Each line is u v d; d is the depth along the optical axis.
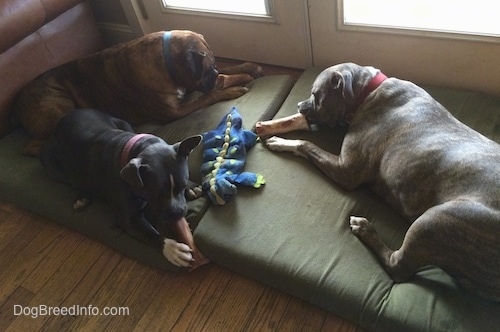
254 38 2.39
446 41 1.90
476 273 1.25
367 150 1.62
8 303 1.77
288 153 1.87
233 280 1.68
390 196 1.58
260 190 1.75
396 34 1.98
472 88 2.01
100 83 2.16
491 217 1.20
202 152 1.93
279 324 1.54
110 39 2.85
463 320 1.29
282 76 2.24
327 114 1.78
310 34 2.19
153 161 1.52
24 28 2.08
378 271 1.46
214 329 1.57
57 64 2.40
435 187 1.39
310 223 1.61
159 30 2.69
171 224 1.68
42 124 2.11
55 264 1.87
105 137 1.71
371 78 1.70
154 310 1.66
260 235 1.61
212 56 2.12
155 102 2.13
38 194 1.97
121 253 1.84
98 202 1.90
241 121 1.96
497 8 1.82
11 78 2.17
